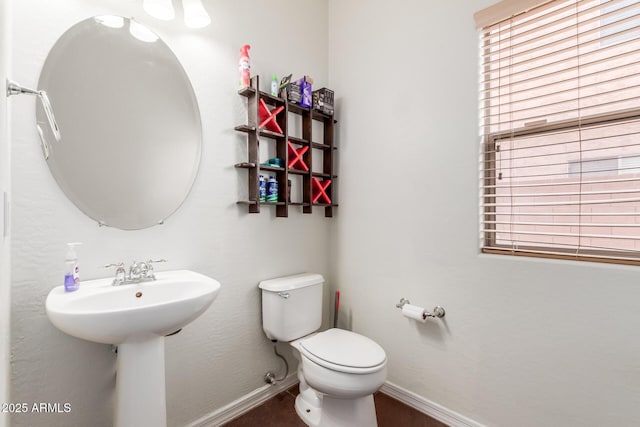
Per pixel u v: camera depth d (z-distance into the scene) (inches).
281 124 71.1
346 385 50.5
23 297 41.4
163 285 47.3
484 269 57.9
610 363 45.8
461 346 60.9
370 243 76.4
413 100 67.9
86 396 46.4
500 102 57.7
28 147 41.8
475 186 58.7
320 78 84.2
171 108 55.3
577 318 48.5
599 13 47.6
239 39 65.4
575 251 50.4
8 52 35.9
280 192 71.5
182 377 56.8
